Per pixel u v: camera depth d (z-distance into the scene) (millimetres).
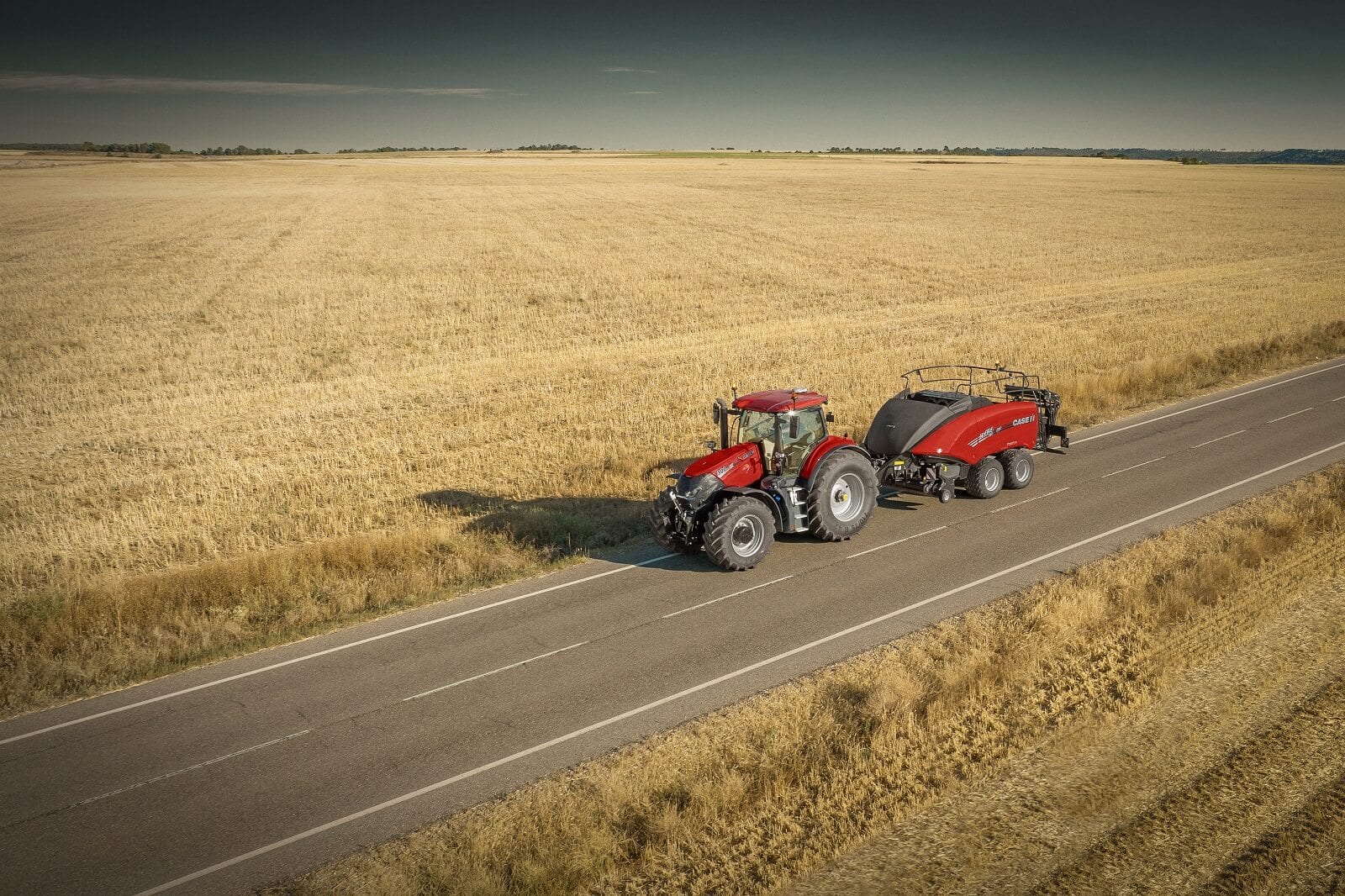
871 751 8781
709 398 23266
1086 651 10406
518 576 13297
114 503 16859
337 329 32500
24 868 7633
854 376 24844
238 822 8188
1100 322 31484
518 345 30000
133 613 12102
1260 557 12516
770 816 8023
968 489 15781
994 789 8227
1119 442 18984
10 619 11742
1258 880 7051
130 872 7586
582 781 8578
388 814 8242
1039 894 7008
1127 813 7855
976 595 12086
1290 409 20797
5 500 16953
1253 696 9391
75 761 9156
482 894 7184
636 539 14602
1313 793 7973
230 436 20766
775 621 11594
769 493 13383
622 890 7332
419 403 23406
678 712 9648
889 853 7535
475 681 10438
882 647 10773
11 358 28375
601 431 20719
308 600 12602
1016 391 17562
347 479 17891
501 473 18078
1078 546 13578
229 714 9922
